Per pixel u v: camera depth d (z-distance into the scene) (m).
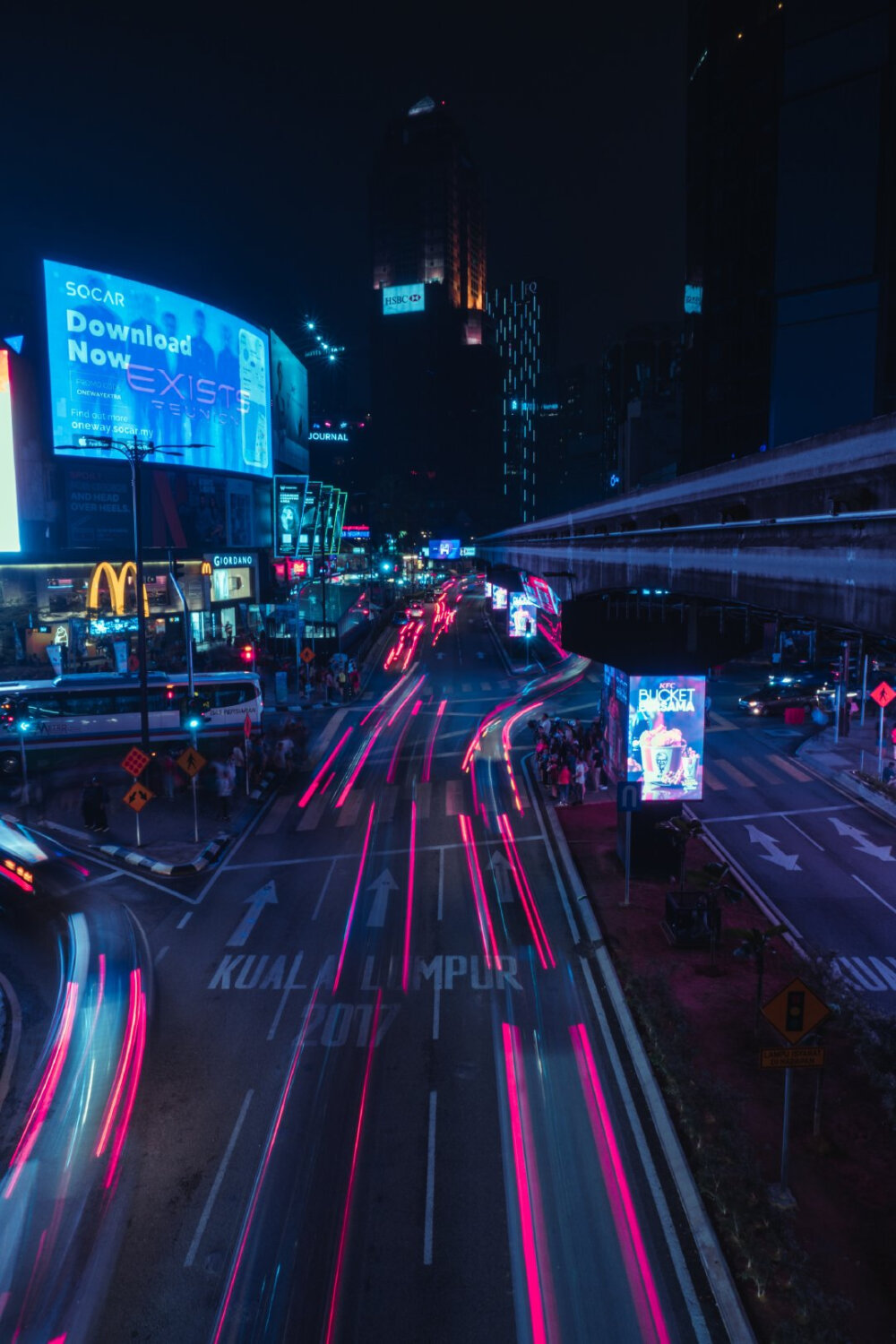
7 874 21.56
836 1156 10.84
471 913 18.75
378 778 30.05
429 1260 9.34
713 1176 10.16
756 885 20.19
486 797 27.47
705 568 16.75
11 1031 14.27
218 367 66.25
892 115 60.00
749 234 71.50
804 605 12.09
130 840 23.86
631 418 118.62
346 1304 8.79
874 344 62.41
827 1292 8.75
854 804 26.31
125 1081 12.77
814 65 62.97
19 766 32.06
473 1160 10.92
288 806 27.03
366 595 88.94
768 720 37.97
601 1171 10.69
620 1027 14.09
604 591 27.94
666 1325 8.46
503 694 46.59
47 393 52.59
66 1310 8.77
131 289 57.59
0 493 49.34
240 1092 12.45
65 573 54.31
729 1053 13.20
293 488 84.00
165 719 33.62
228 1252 9.52
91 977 16.12
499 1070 12.89
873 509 10.31
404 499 169.38
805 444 11.91
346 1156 11.04
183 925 18.41
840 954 16.73
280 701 43.84
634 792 19.11
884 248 61.38
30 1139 11.48
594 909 18.83
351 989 15.46
